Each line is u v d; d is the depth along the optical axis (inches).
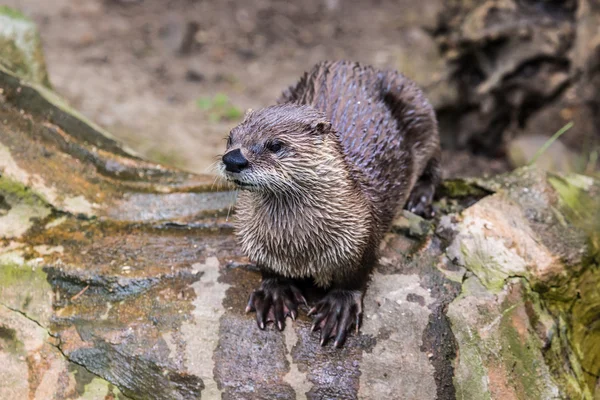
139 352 237.1
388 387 228.8
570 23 458.0
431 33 510.9
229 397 228.8
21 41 362.6
